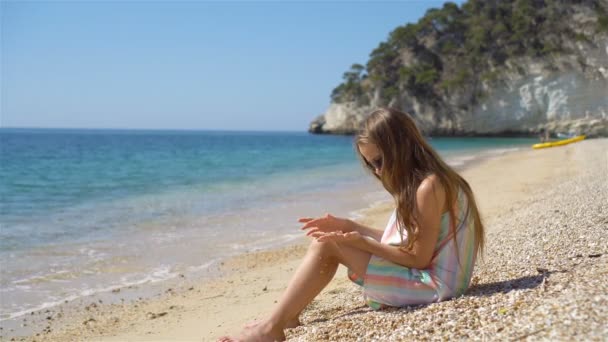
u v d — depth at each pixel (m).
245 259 6.98
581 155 22.88
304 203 12.15
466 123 69.56
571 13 67.06
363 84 83.06
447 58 77.12
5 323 4.73
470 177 16.97
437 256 3.02
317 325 3.18
